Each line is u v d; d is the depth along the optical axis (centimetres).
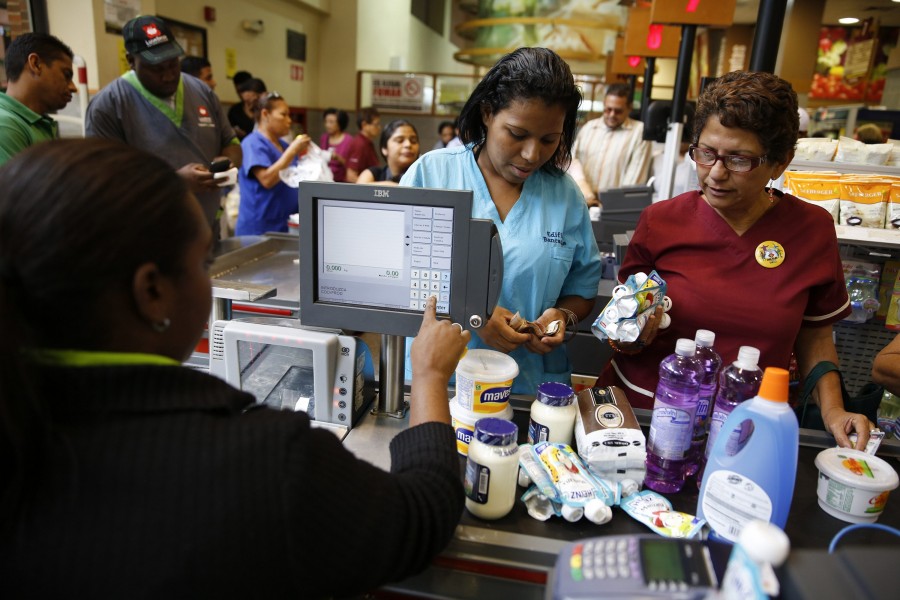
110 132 269
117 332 57
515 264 132
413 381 88
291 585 56
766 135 107
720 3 243
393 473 74
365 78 937
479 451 90
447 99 909
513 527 90
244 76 580
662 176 256
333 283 111
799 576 58
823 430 135
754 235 126
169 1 600
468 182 136
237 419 59
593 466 98
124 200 53
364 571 60
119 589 51
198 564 52
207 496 53
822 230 125
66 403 55
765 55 183
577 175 410
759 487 81
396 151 369
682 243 131
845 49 684
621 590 59
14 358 51
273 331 114
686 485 103
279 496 54
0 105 219
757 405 82
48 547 52
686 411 98
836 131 452
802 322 134
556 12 1247
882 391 137
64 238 51
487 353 113
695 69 670
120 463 53
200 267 62
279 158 345
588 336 219
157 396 56
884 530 92
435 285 106
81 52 439
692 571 61
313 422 117
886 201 160
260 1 762
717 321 127
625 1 423
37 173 53
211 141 303
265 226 347
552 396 105
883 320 176
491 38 1288
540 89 111
